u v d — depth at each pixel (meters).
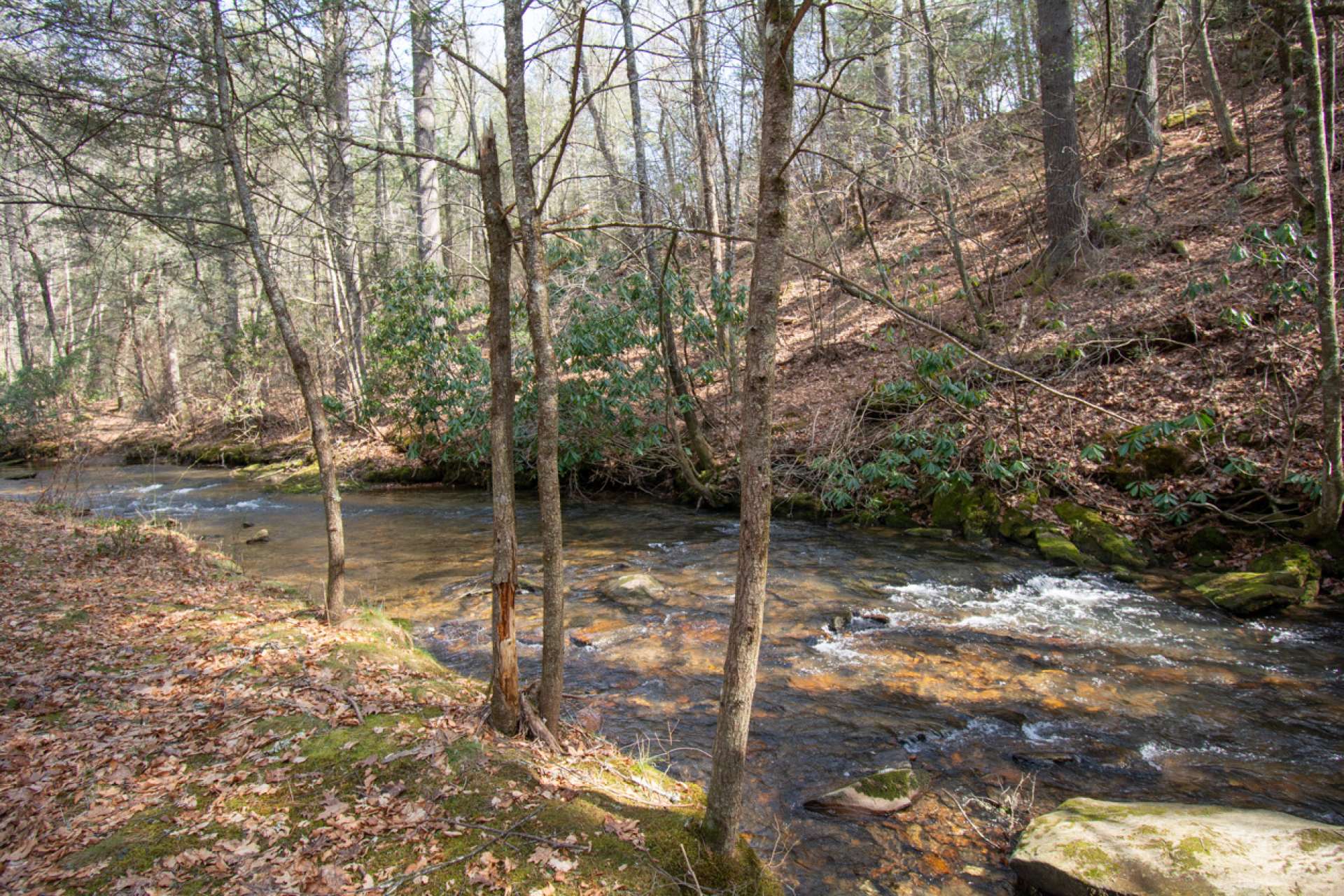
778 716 5.38
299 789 3.89
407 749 4.25
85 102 5.70
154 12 5.99
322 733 4.51
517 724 4.54
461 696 5.16
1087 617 7.31
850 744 4.97
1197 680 5.87
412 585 9.07
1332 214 10.15
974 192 17.05
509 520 4.41
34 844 3.45
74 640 6.14
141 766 4.16
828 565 9.25
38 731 4.54
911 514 10.97
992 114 15.57
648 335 12.97
